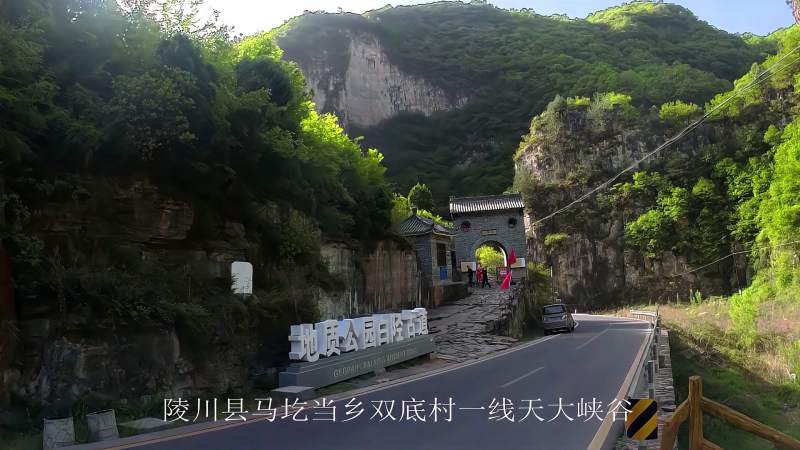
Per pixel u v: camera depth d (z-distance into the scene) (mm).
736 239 66375
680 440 10859
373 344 15742
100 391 9633
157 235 12875
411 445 7410
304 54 121938
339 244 21969
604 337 25656
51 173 11312
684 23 119062
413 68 128750
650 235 71000
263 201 16875
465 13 147250
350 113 121250
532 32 132750
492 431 8156
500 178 96938
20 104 10500
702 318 39625
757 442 14805
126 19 13094
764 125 71688
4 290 9234
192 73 12984
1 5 11117
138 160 12438
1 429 8359
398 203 41125
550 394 11242
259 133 15391
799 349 26406
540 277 48812
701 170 73875
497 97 118188
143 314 10430
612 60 108750
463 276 43875
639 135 78438
